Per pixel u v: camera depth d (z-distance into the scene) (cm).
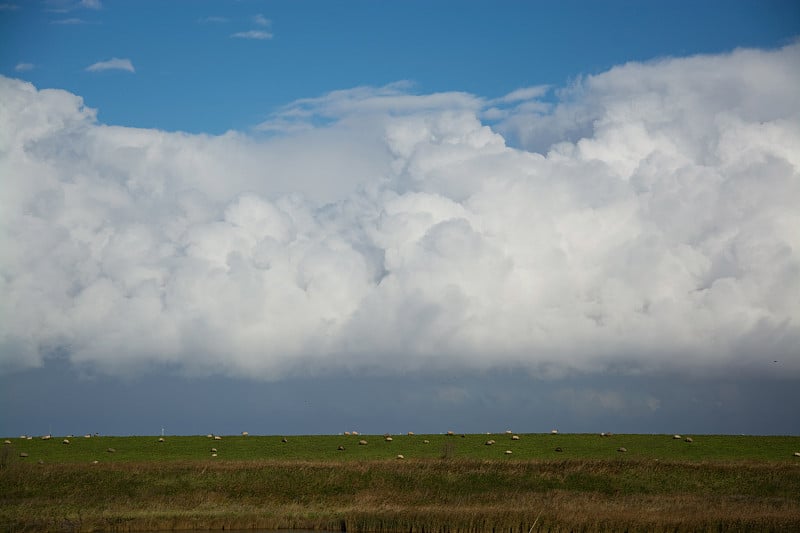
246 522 6894
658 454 9262
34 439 10331
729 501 7481
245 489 7950
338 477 8238
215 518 6919
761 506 7212
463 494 7938
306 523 6894
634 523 6456
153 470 8200
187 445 9919
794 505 7312
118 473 8088
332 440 10394
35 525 6588
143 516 6950
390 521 6819
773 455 9150
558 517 6675
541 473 8394
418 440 10412
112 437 10500
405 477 8269
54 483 7831
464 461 8725
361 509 7331
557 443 10038
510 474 8369
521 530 6525
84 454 9212
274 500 7750
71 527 6588
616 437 10419
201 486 7969
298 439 10456
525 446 9862
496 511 6994
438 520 6769
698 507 7144
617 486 8100
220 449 9681
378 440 10412
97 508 7269
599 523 6494
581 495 7856
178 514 7038
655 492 7956
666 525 6406
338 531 6788
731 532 6316
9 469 7988
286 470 8338
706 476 8231
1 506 7212
